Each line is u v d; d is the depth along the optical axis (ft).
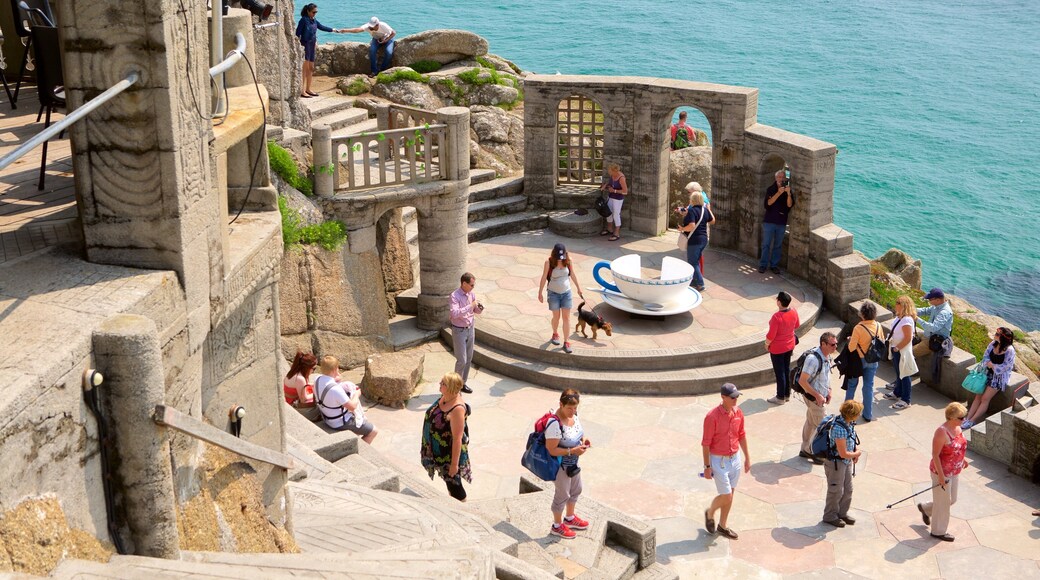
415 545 27.48
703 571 38.65
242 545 21.89
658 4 304.30
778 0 319.27
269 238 22.58
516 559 29.37
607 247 68.44
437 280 57.16
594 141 72.95
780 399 51.21
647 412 50.62
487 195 71.92
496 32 265.95
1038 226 145.89
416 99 79.05
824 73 229.86
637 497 43.55
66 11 16.48
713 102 65.31
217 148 19.38
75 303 16.15
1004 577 38.32
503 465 45.57
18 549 13.24
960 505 43.27
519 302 59.62
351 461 39.75
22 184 21.91
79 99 16.96
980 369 48.78
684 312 57.57
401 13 283.79
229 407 22.07
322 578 15.80
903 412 51.13
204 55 18.40
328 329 53.47
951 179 164.04
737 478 39.52
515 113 81.35
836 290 59.72
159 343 15.79
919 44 258.78
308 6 74.69
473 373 54.24
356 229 54.03
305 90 76.59
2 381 13.51
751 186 65.26
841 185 162.09
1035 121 193.36
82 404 14.94
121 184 17.43
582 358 52.95
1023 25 279.90
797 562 39.29
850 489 41.16
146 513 16.16
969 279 130.62
